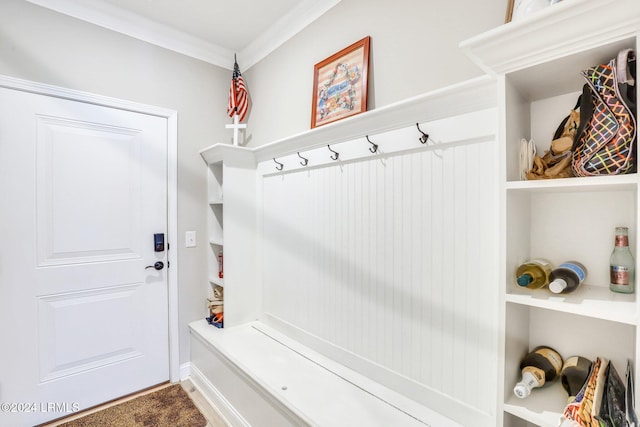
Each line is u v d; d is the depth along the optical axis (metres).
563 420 0.81
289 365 1.65
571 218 1.01
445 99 1.14
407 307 1.34
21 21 1.70
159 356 2.19
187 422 1.79
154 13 2.00
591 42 0.73
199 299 2.37
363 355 1.54
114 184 2.01
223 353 1.80
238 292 2.23
